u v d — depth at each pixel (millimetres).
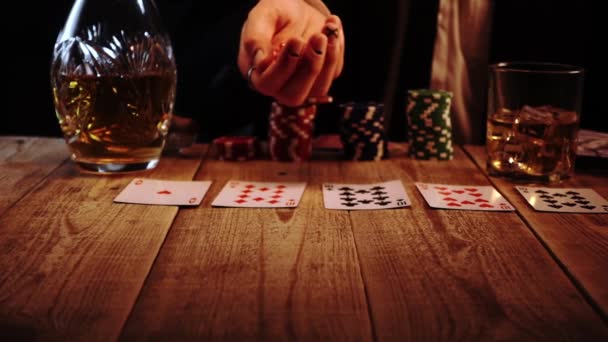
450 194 791
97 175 879
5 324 470
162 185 828
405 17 1314
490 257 598
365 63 1345
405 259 590
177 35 1443
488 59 1299
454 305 500
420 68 1354
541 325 470
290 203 756
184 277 550
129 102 841
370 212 726
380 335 453
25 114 1628
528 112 836
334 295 517
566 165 848
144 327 465
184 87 1360
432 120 954
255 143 980
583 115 1328
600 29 1273
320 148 1042
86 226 677
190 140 1062
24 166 923
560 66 859
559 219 707
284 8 915
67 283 539
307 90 815
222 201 762
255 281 542
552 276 557
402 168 927
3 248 617
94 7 814
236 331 459
